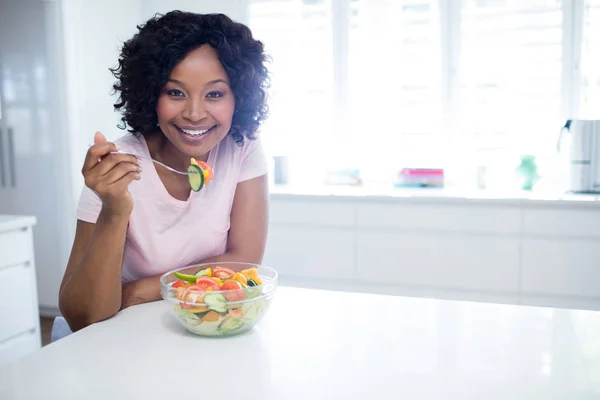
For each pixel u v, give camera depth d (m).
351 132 3.05
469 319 0.96
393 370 0.75
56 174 2.95
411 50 2.92
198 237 1.21
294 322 0.95
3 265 2.04
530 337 0.87
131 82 1.08
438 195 2.56
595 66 2.72
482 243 2.52
